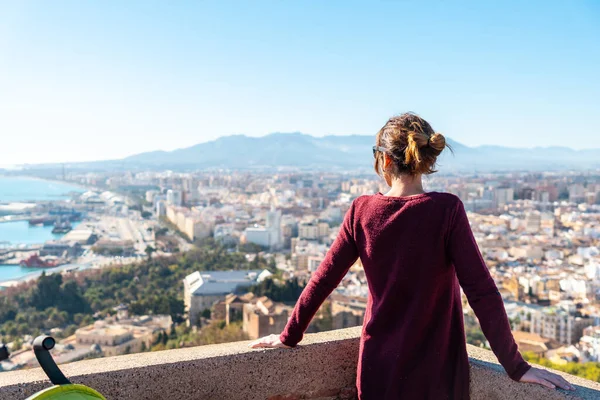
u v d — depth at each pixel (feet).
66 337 197.06
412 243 8.09
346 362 10.09
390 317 8.36
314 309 9.11
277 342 9.49
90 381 8.16
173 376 8.72
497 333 7.84
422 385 8.18
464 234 8.00
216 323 187.01
